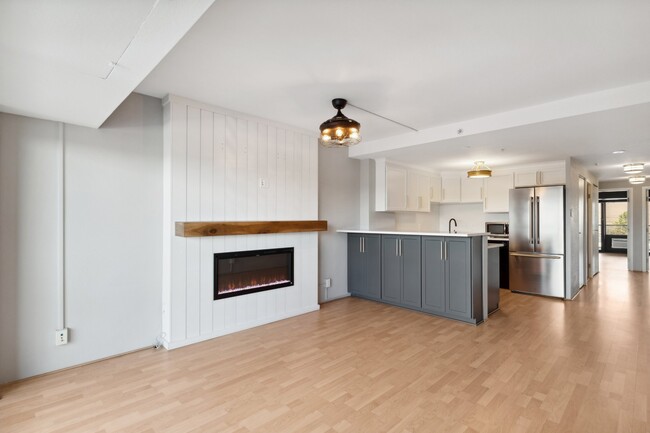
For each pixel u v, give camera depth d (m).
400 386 2.44
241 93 3.09
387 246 4.78
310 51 2.30
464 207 7.18
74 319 2.79
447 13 1.87
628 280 6.63
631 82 2.79
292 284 4.19
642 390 2.36
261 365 2.80
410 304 4.50
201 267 3.35
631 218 7.96
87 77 1.94
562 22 1.95
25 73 1.87
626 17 1.89
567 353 3.02
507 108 3.46
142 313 3.15
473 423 2.00
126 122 3.04
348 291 5.34
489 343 3.28
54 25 1.42
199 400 2.26
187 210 3.24
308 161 4.36
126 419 2.05
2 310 2.49
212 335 3.42
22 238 2.56
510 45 2.22
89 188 2.86
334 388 2.42
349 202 5.41
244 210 3.67
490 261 4.36
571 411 2.11
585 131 3.69
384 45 2.22
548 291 5.25
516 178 6.12
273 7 1.79
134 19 1.40
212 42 2.18
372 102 3.29
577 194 5.70
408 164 5.99
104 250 2.94
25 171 2.57
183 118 3.21
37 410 2.15
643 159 5.47
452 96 3.12
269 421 2.03
